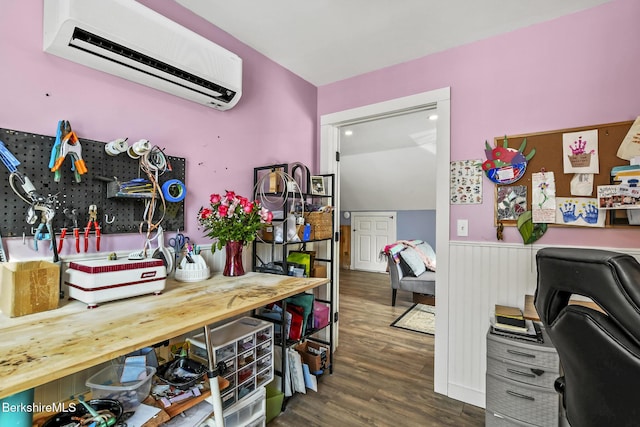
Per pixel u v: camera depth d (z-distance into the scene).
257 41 2.04
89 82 1.34
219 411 1.14
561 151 1.74
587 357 0.64
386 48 2.12
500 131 1.91
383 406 1.90
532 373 1.51
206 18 1.79
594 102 1.67
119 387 1.11
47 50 1.20
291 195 2.19
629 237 1.57
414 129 3.89
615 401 0.60
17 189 1.13
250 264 2.09
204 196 1.80
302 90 2.56
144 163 1.46
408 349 2.74
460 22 1.83
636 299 0.54
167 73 1.46
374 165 5.69
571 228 1.71
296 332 1.96
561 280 0.70
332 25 1.87
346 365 2.43
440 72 2.14
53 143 1.22
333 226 2.61
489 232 1.94
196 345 1.42
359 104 2.51
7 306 0.98
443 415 1.82
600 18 1.66
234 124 1.99
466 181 2.02
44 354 0.72
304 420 1.74
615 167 1.60
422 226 6.30
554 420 1.46
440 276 2.08
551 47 1.78
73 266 1.15
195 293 1.30
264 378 1.65
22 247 1.14
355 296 4.64
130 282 1.18
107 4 1.20
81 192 1.29
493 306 1.92
